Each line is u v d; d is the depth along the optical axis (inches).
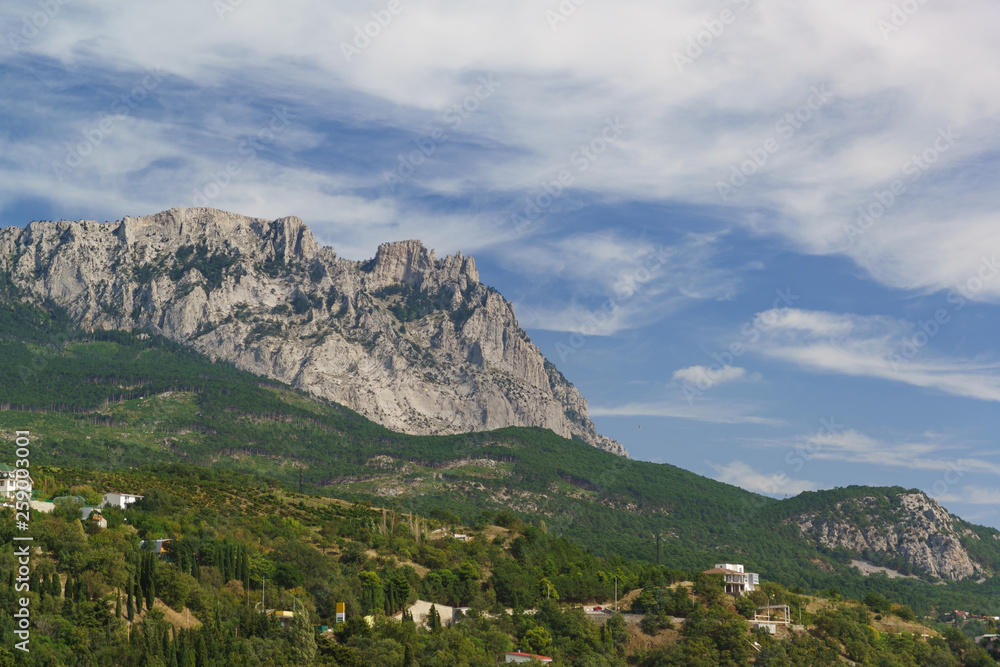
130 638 7091.5
